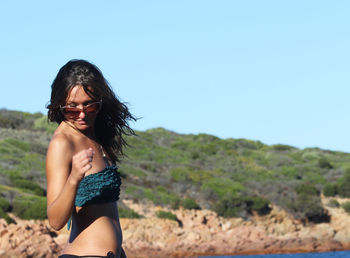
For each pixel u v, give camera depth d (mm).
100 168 5320
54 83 5285
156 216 60750
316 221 68875
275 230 65625
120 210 58906
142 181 72750
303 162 107000
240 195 72750
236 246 61719
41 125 98000
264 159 106562
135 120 6168
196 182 76625
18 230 47375
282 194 77125
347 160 111625
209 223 63250
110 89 5570
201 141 118188
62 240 49344
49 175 5043
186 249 58781
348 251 65000
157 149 98000
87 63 5363
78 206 5164
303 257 57812
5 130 87938
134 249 56156
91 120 5375
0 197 50062
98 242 5098
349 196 75625
